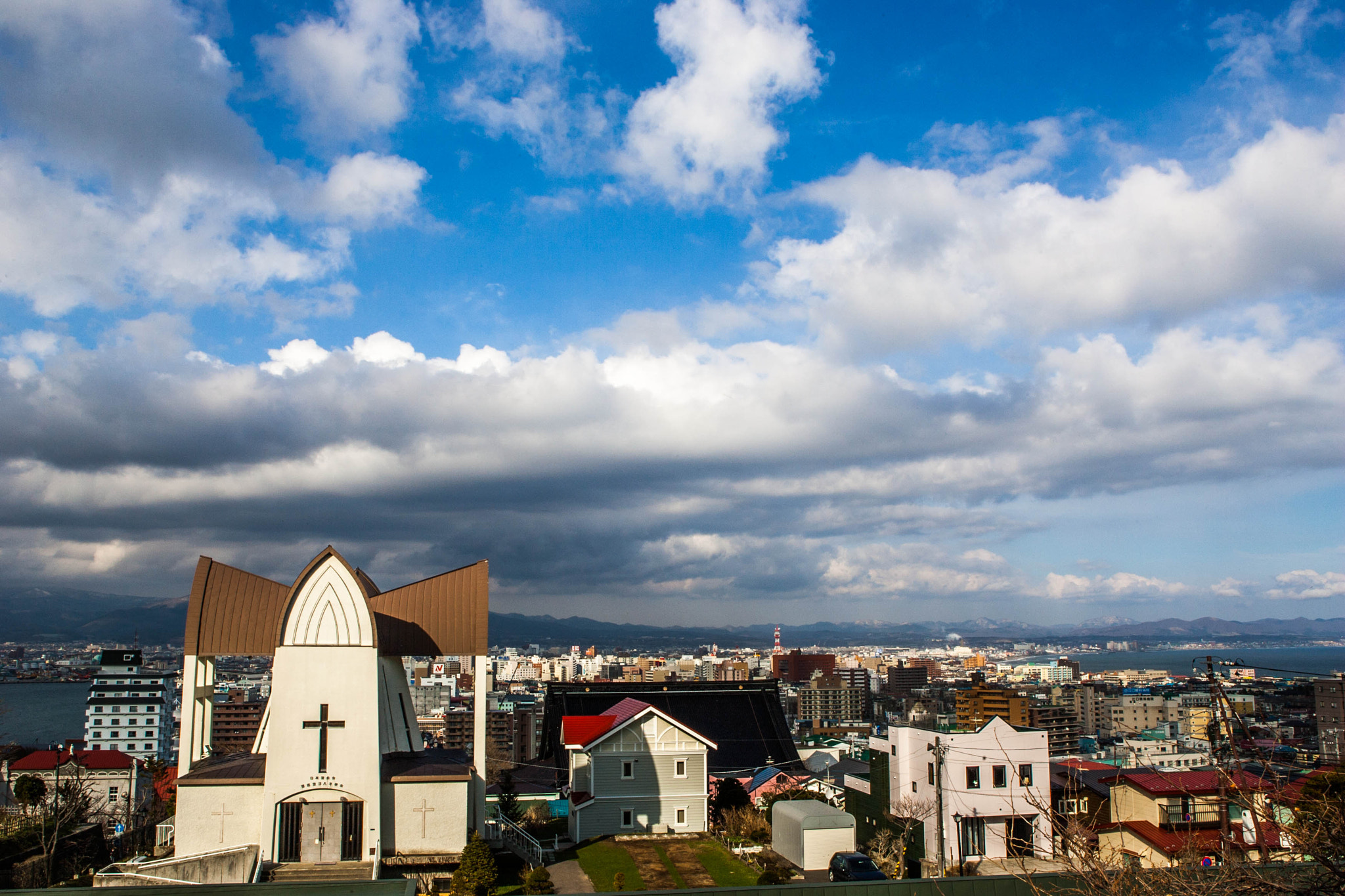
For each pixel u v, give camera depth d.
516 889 48.28
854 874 47.00
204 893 24.11
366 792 48.22
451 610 57.69
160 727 184.50
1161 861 50.12
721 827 63.25
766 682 108.62
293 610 49.28
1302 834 19.28
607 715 72.25
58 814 58.50
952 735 56.38
